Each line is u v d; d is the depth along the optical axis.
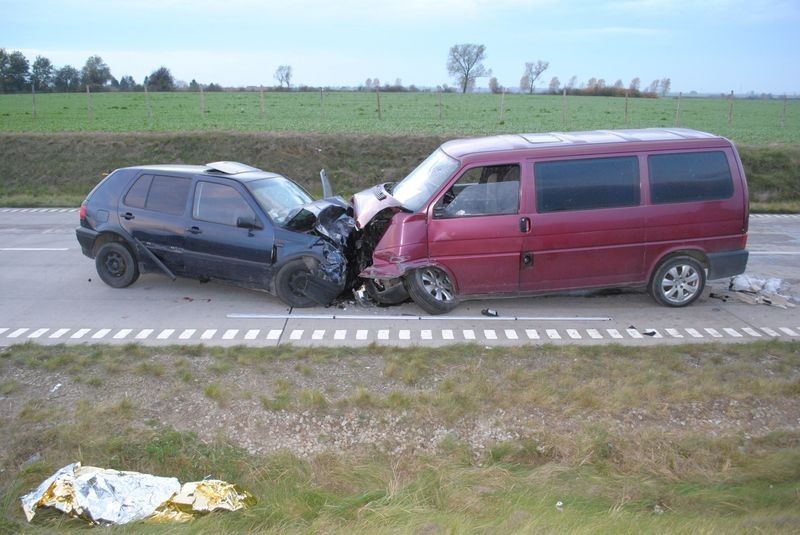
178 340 7.46
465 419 5.66
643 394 5.92
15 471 5.11
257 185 9.05
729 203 8.38
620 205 8.20
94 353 6.70
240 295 9.23
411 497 4.80
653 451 5.35
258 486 5.05
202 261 8.90
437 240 8.02
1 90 63.44
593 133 8.99
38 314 8.41
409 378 6.20
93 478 4.81
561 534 3.84
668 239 8.34
